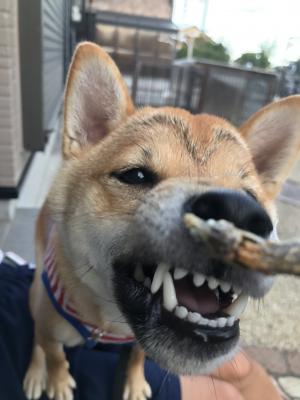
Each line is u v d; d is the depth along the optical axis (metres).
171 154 0.16
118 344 0.20
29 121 0.50
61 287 0.18
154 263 0.14
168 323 0.13
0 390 0.16
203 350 0.13
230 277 0.13
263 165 0.20
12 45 0.41
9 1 0.39
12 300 0.22
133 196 0.15
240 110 1.09
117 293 0.15
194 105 1.22
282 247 0.08
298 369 0.31
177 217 0.13
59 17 0.88
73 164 0.18
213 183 0.14
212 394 0.20
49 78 0.69
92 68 0.19
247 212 0.12
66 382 0.19
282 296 0.41
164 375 0.20
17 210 0.48
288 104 0.19
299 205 0.65
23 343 0.20
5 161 0.43
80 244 0.16
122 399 0.19
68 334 0.19
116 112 0.19
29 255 0.39
